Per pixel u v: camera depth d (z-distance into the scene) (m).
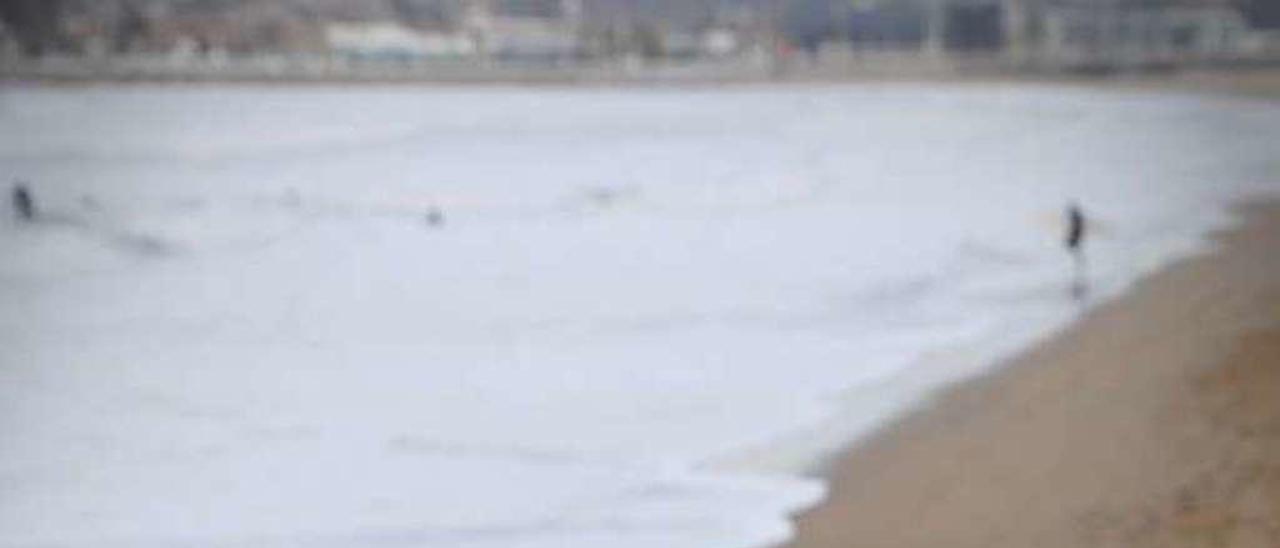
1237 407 65.19
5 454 73.62
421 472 69.62
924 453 66.81
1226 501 52.06
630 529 59.00
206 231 185.50
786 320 111.19
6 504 64.88
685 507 61.56
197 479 69.06
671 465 68.69
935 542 53.00
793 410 79.12
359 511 63.19
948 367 87.94
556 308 120.88
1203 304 98.38
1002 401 75.94
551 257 156.12
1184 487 54.62
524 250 162.62
